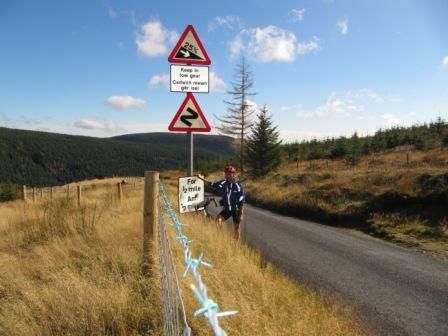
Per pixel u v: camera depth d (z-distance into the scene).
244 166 47.03
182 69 6.64
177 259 5.35
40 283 5.14
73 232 7.81
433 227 11.26
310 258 8.33
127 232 7.30
